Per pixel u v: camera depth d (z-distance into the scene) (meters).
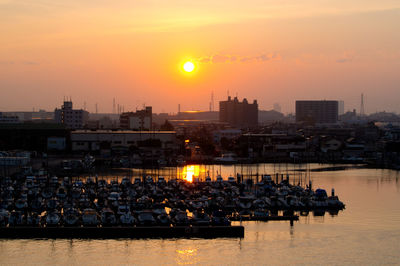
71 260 89.44
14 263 87.94
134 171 192.88
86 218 103.69
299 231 106.62
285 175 189.88
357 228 109.19
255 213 115.31
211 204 125.00
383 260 90.50
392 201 138.50
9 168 179.62
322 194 130.50
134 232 100.88
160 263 88.62
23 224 102.88
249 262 88.94
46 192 133.75
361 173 199.88
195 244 97.88
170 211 113.00
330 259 90.56
